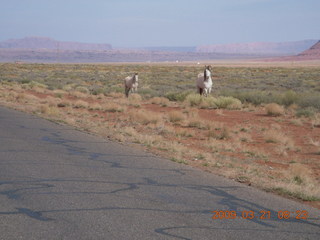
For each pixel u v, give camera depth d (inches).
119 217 244.8
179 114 821.9
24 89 1653.5
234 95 1266.0
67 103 1053.2
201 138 639.1
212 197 296.0
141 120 783.1
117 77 2938.0
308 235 225.8
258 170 420.2
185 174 370.0
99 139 563.8
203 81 1130.7
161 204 274.5
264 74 3449.8
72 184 321.7
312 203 301.6
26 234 214.5
